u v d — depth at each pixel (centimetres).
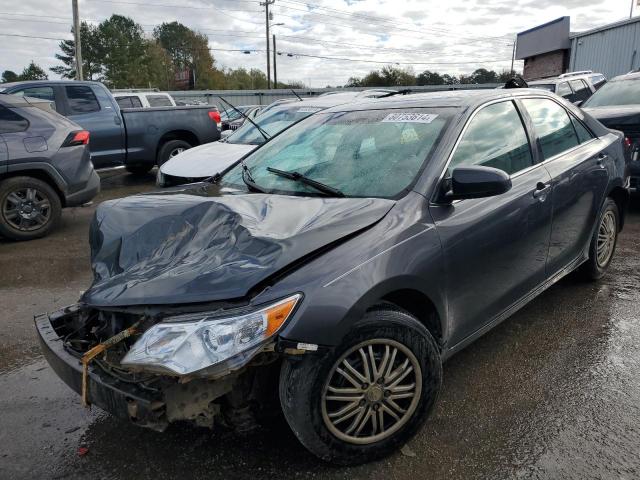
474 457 254
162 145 1110
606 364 333
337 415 235
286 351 214
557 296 441
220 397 241
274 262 227
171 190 363
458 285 282
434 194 280
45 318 284
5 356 377
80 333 269
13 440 280
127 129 1048
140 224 287
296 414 226
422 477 242
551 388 309
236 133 808
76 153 718
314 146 352
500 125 343
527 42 3428
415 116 334
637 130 651
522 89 387
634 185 667
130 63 8150
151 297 225
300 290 219
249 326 209
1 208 665
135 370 213
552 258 372
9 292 504
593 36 2652
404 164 298
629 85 794
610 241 465
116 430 286
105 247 281
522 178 339
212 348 206
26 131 682
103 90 1030
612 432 268
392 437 252
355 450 243
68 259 605
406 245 254
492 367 334
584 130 431
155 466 256
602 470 242
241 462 255
